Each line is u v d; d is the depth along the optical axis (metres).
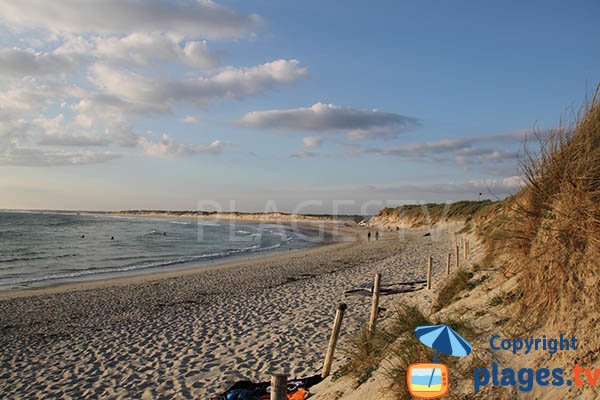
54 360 10.00
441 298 9.22
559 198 4.66
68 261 33.44
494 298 5.50
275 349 9.75
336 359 8.38
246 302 15.48
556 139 4.98
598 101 4.82
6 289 20.77
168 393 7.80
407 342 4.93
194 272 25.97
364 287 17.31
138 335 11.72
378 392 4.67
